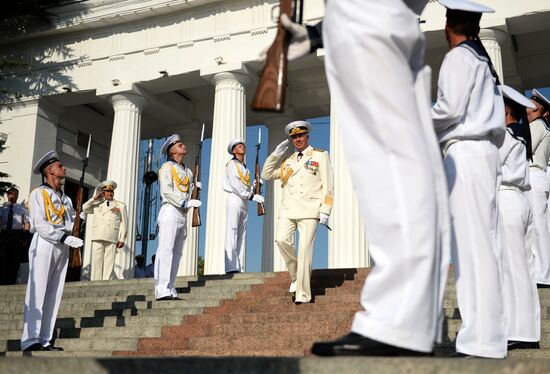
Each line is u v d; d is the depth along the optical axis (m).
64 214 9.88
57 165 9.93
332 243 18.25
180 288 12.45
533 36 20.33
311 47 2.94
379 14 2.73
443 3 4.62
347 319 8.93
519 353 5.89
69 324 10.80
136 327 9.94
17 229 17.20
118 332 10.05
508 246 6.44
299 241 10.21
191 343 8.96
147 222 28.25
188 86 22.23
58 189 9.95
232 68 20.41
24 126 23.31
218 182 19.80
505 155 6.52
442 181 2.82
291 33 2.89
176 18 21.81
